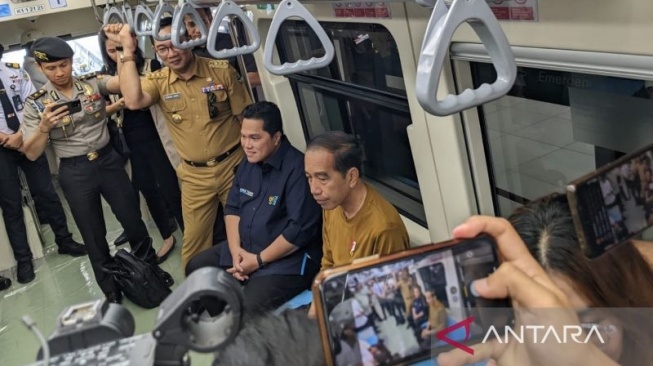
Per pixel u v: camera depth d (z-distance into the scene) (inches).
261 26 133.4
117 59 148.8
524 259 30.5
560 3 58.5
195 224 149.0
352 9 97.7
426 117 90.4
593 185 27.8
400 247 91.0
